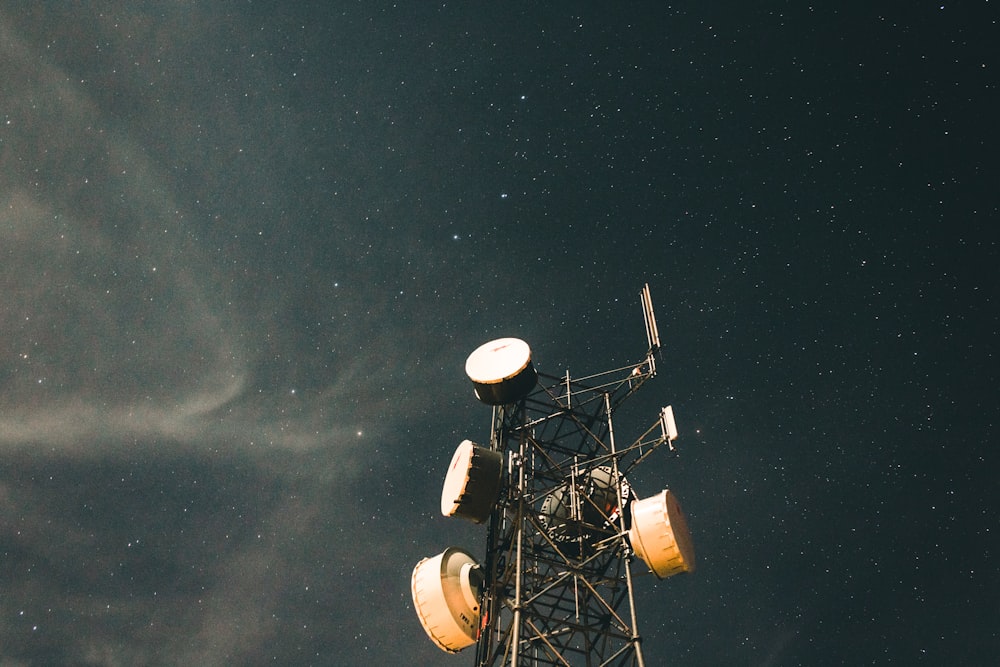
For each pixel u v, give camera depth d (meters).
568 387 17.08
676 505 15.34
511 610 14.13
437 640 15.30
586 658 14.34
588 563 15.39
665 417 15.69
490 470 15.22
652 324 16.97
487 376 16.20
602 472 16.06
